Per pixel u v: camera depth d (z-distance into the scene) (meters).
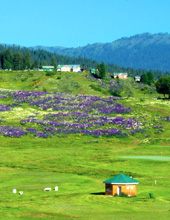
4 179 128.50
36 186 116.94
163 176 132.50
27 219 76.94
